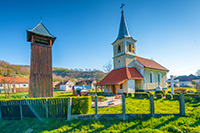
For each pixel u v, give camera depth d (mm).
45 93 12289
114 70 25766
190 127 5348
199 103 9305
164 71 29516
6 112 8031
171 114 6770
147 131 5328
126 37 23969
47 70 12945
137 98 14164
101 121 6758
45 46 13391
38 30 13336
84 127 6137
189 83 48500
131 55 24578
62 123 6695
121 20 26766
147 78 23594
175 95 12078
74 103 7355
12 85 34969
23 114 7770
